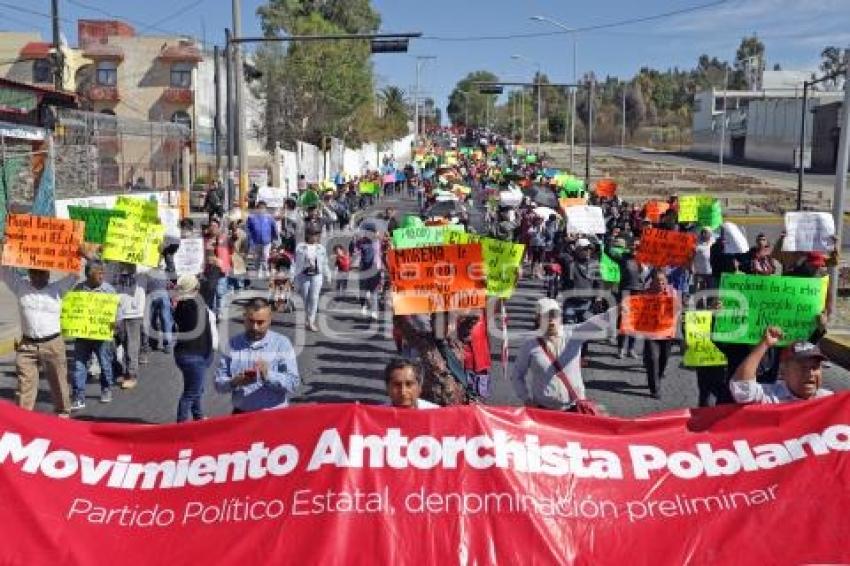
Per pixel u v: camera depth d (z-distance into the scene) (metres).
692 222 19.28
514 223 25.14
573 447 4.88
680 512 4.71
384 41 28.14
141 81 57.16
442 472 4.74
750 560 4.54
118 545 4.56
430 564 4.50
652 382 11.13
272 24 74.88
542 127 136.88
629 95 130.50
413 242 12.91
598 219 18.30
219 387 6.74
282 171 44.09
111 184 32.28
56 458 4.85
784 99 76.38
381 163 80.19
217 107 34.44
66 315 9.59
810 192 49.12
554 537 4.59
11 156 23.33
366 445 4.81
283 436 4.88
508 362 12.86
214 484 4.75
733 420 5.03
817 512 4.69
